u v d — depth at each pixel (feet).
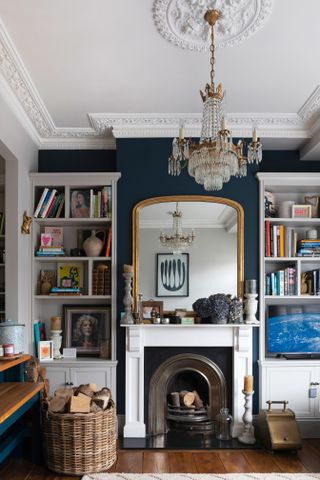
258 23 10.49
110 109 15.49
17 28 10.71
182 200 16.85
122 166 16.99
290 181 16.83
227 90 14.07
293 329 17.02
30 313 16.56
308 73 12.98
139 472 12.75
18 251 15.38
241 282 16.58
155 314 16.47
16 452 13.91
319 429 16.10
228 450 14.62
